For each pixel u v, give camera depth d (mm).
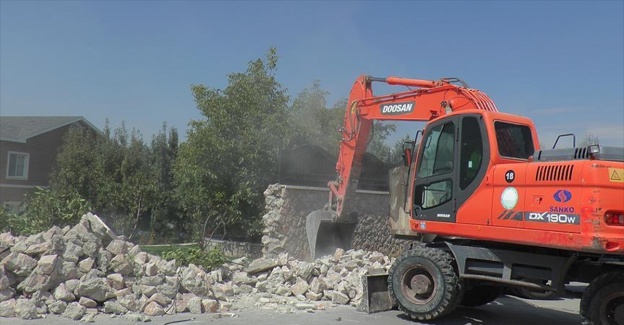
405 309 8906
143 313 8328
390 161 20125
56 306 7891
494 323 9195
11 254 8109
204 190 16047
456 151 8758
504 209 8070
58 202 11625
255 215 16281
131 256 9008
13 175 29281
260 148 15828
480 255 8516
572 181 7348
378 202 17703
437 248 8984
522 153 8703
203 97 16562
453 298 8633
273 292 10242
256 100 16250
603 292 7352
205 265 10523
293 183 15242
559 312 10523
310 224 12531
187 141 16500
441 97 9898
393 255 17906
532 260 8070
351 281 10180
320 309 9344
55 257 8172
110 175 21922
